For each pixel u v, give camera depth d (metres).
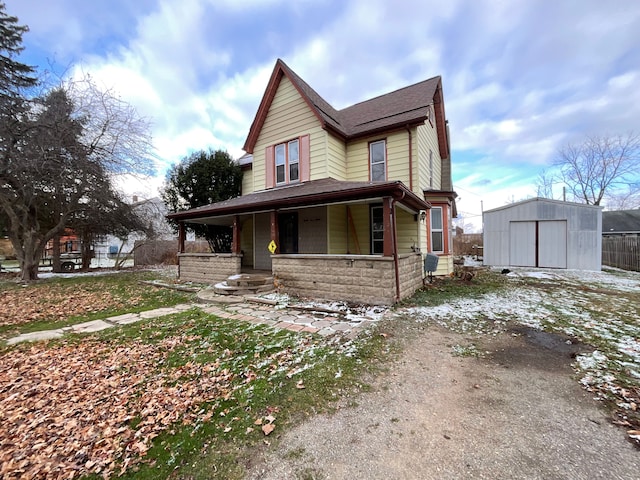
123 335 4.88
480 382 3.08
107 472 2.01
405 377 3.21
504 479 1.83
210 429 2.42
